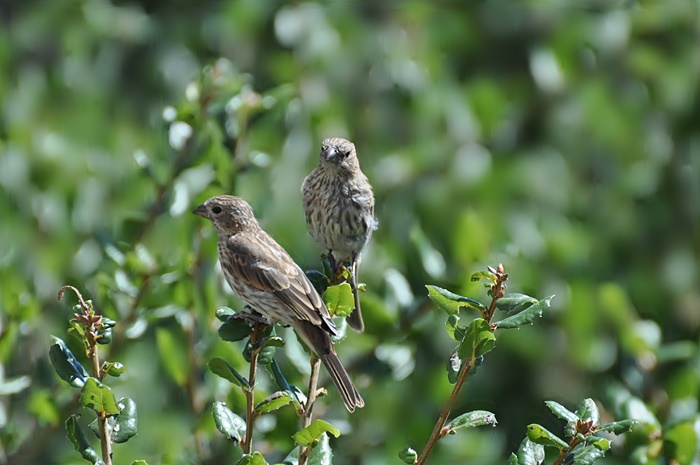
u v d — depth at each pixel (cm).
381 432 1177
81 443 733
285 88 1194
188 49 1466
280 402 762
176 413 1117
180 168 1104
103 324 727
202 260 1084
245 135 1149
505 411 1310
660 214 1510
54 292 1170
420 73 1461
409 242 1206
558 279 1354
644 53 1548
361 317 1072
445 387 1193
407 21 1489
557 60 1519
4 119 1291
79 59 1406
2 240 1181
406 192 1370
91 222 1227
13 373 1108
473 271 1152
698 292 1498
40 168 1245
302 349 1070
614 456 1083
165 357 1077
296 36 1433
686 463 1028
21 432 1094
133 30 1438
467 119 1454
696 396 1255
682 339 1481
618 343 1310
